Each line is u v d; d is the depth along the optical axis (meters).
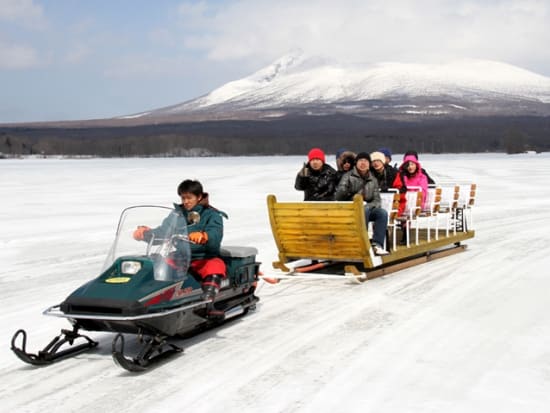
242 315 7.84
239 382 5.60
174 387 5.51
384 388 5.39
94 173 48.09
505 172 42.66
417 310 7.89
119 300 5.88
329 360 6.12
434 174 40.44
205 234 6.79
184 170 51.84
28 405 5.15
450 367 5.86
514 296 8.50
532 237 13.68
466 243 13.18
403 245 10.80
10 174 47.00
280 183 32.94
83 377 5.78
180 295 6.36
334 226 9.47
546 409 4.93
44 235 14.65
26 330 7.25
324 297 8.72
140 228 6.57
